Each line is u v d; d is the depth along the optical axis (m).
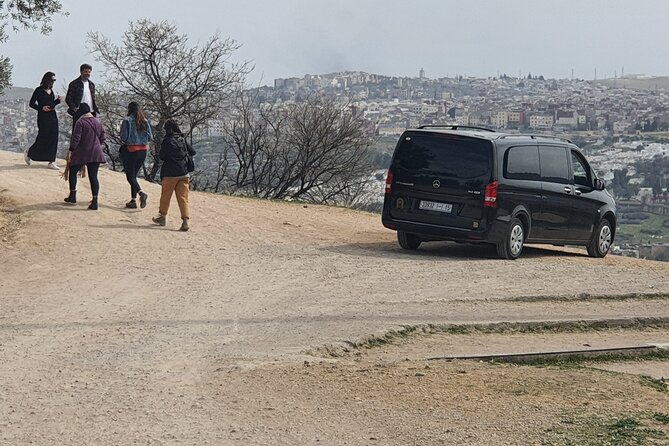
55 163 38.69
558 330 21.30
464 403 14.09
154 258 27.00
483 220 29.08
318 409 13.55
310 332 18.95
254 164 65.75
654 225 62.28
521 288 24.89
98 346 17.17
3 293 22.27
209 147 65.50
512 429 12.74
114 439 11.93
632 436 12.52
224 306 21.38
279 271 26.12
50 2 35.97
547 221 31.12
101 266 25.64
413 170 29.95
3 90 39.34
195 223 32.84
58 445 11.66
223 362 16.23
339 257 28.81
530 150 30.67
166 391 14.23
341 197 66.50
